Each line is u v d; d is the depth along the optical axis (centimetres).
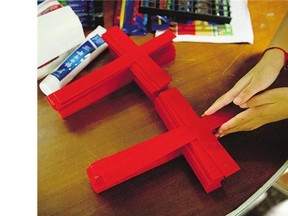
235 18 73
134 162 52
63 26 64
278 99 60
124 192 53
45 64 64
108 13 73
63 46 64
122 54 63
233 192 54
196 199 53
